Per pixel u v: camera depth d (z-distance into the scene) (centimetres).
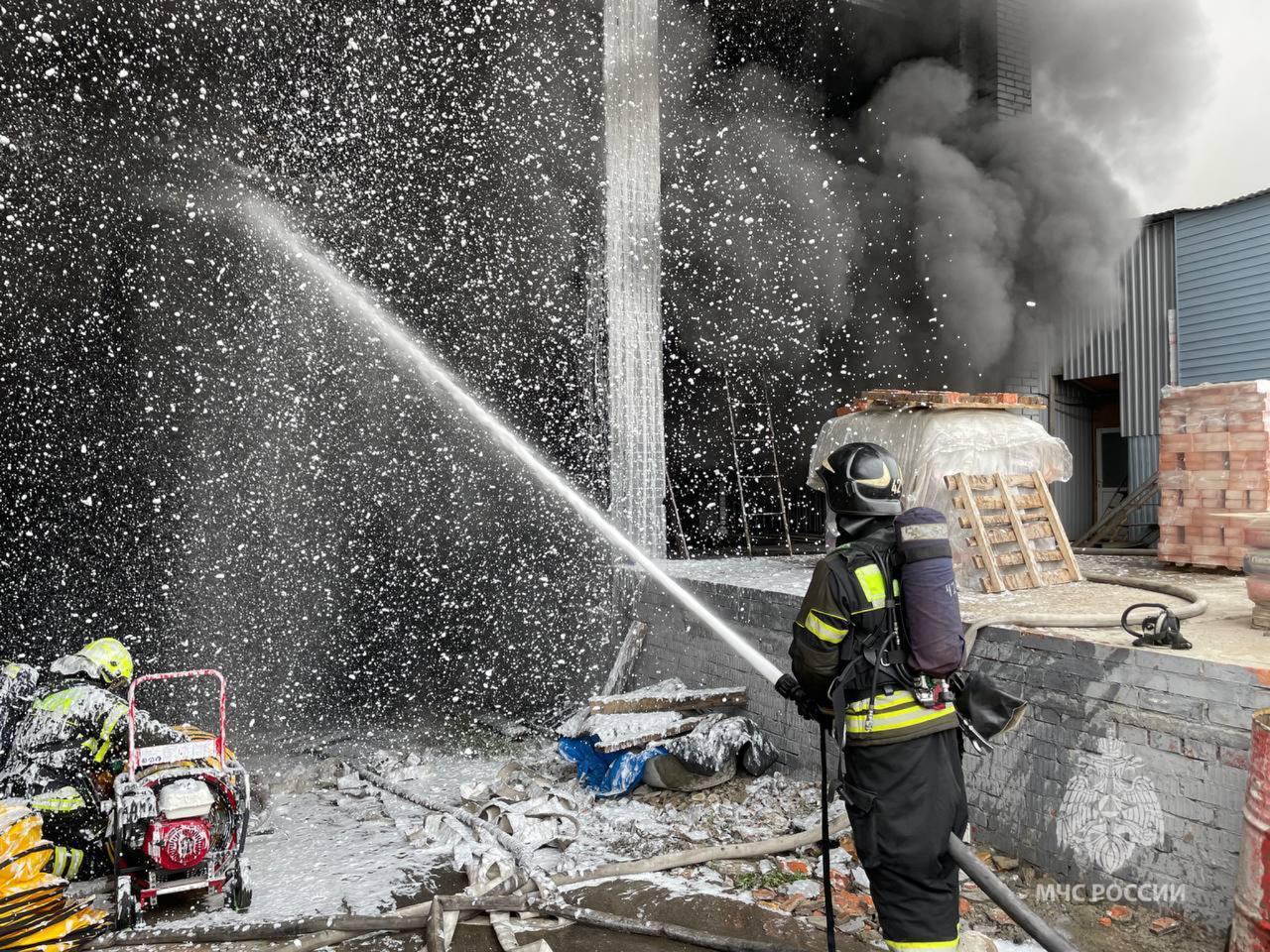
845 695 250
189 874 372
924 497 566
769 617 541
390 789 541
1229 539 599
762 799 481
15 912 292
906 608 242
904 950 240
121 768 398
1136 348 1080
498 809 481
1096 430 1174
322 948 334
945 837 240
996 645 392
